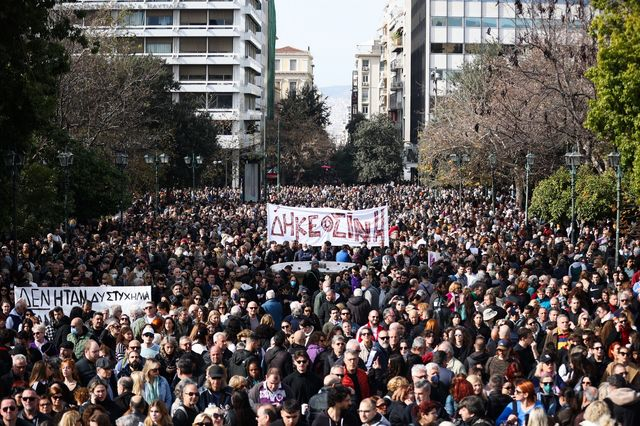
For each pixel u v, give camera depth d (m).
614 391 10.08
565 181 38.47
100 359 11.48
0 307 17.48
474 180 64.38
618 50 30.12
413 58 123.81
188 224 41.12
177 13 121.44
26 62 25.00
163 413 9.59
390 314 15.02
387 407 10.76
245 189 73.44
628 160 30.50
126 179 43.31
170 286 20.08
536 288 20.31
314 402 10.52
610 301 17.58
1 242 32.66
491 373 12.59
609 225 37.66
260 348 13.71
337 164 126.56
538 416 9.66
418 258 27.27
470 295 17.06
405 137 127.56
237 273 21.05
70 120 49.66
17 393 10.82
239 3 121.38
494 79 51.97
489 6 111.00
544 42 46.53
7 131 24.73
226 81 122.75
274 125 123.19
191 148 84.19
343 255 28.17
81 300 18.25
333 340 13.00
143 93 60.16
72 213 40.69
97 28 57.47
